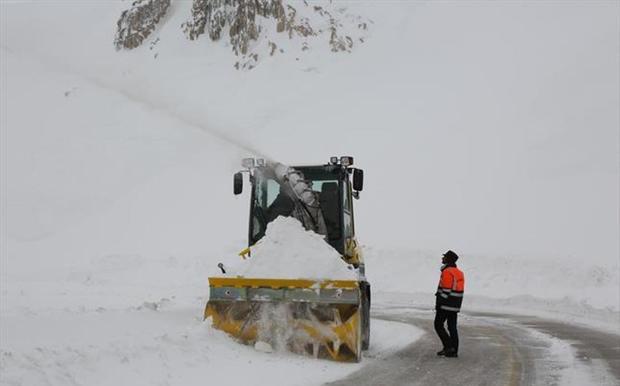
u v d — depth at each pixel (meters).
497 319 18.91
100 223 49.62
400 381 7.94
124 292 26.02
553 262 30.06
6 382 6.07
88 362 7.09
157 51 90.25
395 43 85.69
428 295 29.44
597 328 15.77
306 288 9.38
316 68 81.12
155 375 7.33
